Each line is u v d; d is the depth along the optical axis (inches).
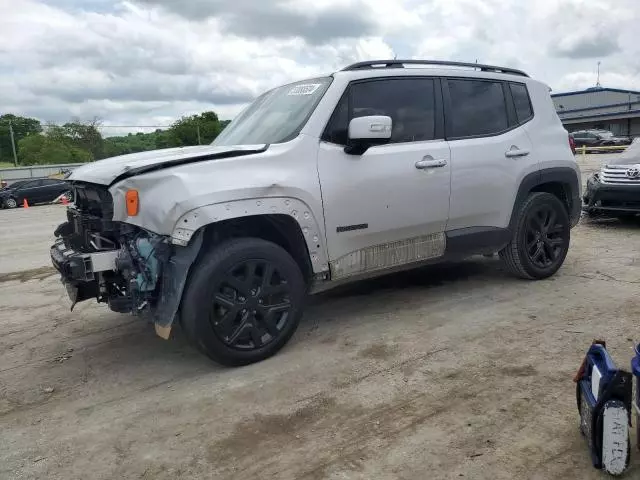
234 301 150.6
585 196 367.2
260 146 159.0
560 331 171.0
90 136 2979.8
